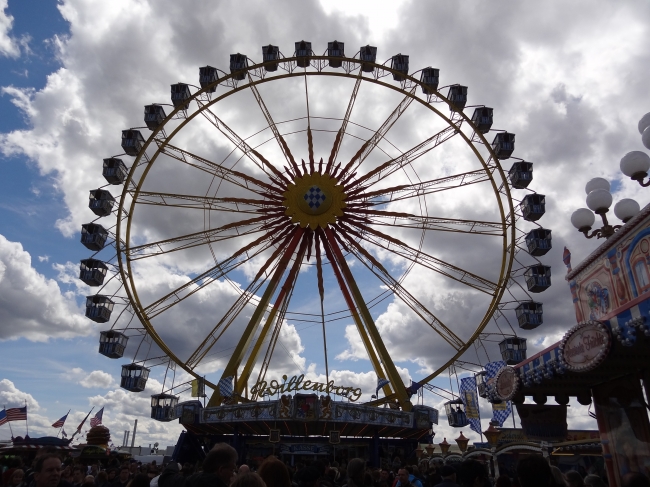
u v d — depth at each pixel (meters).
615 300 11.02
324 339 31.02
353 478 7.62
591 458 33.84
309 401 28.30
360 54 35.50
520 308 33.34
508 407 24.38
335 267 34.00
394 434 33.88
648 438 10.77
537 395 13.67
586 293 12.43
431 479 10.78
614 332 8.67
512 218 31.88
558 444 32.56
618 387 11.75
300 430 32.84
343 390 29.73
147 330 30.58
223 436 35.03
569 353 9.74
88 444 32.38
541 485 5.23
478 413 28.44
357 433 33.00
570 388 13.32
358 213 33.50
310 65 35.41
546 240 32.94
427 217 32.47
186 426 33.22
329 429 31.75
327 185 33.91
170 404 32.81
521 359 32.38
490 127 35.28
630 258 10.41
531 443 27.67
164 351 30.64
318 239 33.72
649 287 9.73
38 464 6.16
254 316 32.41
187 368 30.64
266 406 28.84
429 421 30.95
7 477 10.30
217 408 30.80
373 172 33.38
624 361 10.69
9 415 35.41
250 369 32.97
